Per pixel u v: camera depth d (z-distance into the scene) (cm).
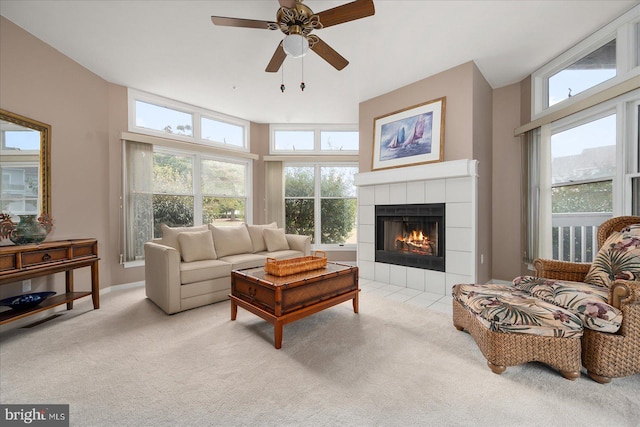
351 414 136
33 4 222
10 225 230
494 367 170
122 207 366
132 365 179
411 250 374
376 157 398
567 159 305
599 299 166
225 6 226
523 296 193
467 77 314
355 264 529
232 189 498
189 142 436
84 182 319
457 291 227
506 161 370
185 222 436
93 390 153
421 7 229
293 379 164
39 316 263
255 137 525
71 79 303
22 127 254
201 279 294
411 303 304
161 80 353
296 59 307
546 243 307
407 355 192
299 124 532
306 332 230
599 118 273
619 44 245
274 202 521
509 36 269
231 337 221
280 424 129
